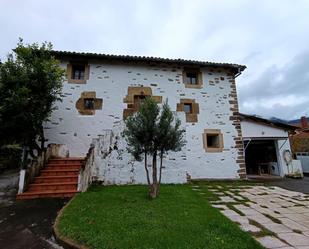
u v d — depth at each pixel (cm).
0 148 885
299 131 1909
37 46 802
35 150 870
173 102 1015
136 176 766
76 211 451
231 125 1055
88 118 931
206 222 405
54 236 371
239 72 1111
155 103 604
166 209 473
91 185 718
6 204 530
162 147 575
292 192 719
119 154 771
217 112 1052
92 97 952
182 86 1045
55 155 826
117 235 342
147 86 1009
